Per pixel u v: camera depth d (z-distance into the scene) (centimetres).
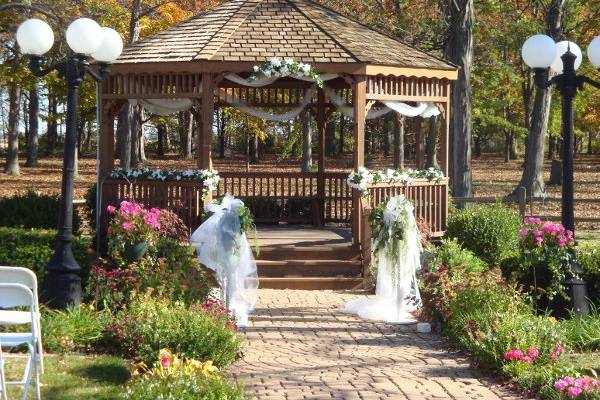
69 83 1006
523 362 826
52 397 709
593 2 3120
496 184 3641
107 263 1124
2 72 2489
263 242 1530
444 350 977
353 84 1513
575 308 1075
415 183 1599
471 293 1048
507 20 3166
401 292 1167
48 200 1603
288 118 1812
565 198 1129
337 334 1065
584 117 4750
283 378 830
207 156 1514
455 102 2445
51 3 2314
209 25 1611
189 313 882
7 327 877
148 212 1129
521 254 1120
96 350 892
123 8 2828
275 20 1609
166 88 1542
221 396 670
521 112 4909
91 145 6159
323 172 1819
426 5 2839
